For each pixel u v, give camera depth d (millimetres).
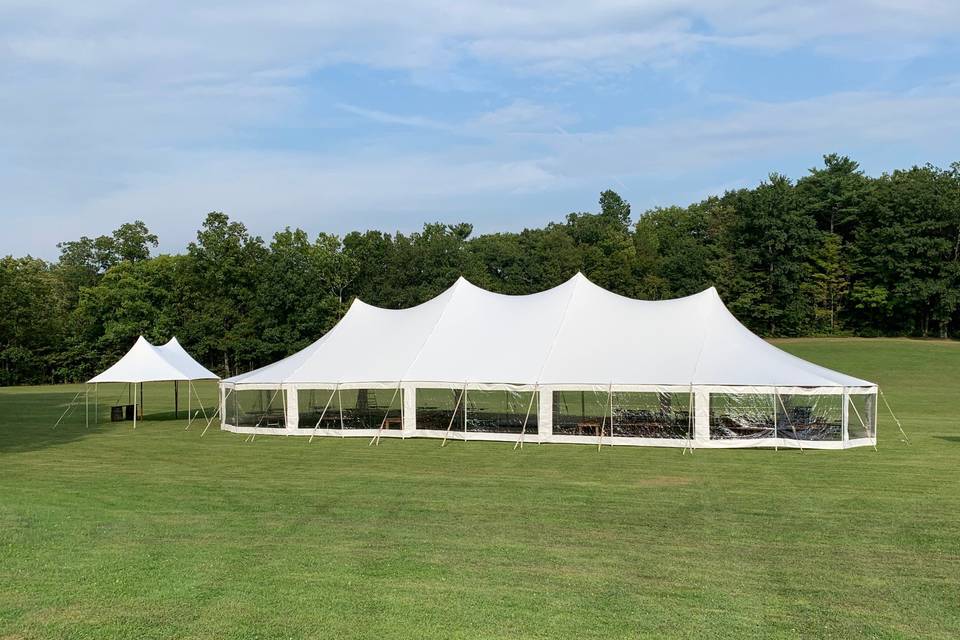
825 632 7266
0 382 67875
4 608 7738
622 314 25609
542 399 22844
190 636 6988
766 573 9250
